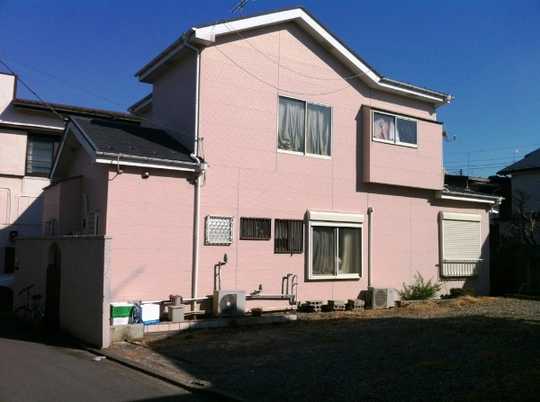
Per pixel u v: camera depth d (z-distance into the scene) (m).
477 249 18.23
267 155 13.09
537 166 24.64
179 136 12.73
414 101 16.56
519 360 7.33
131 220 10.91
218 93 12.39
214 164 12.17
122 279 10.70
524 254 19.22
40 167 18.44
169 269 11.34
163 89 13.81
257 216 12.80
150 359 8.16
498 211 26.70
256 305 12.59
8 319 13.41
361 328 10.71
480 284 18.22
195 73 12.17
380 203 15.48
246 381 6.78
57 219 12.93
